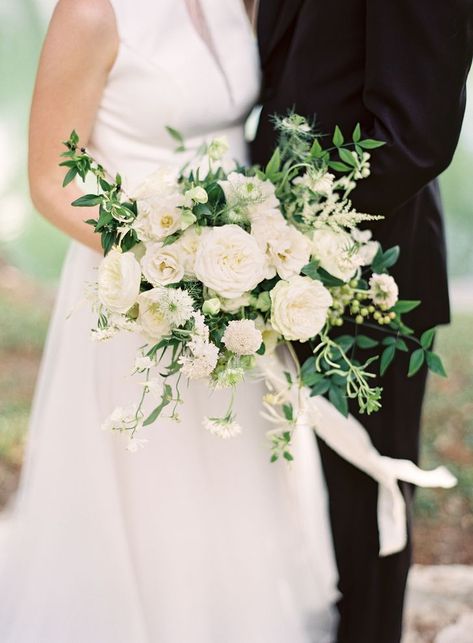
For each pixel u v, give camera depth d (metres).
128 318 1.69
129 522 2.16
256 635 2.22
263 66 2.19
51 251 9.09
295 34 2.06
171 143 2.08
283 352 2.15
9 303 7.05
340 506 2.26
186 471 2.15
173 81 2.01
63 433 2.21
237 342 1.64
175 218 1.69
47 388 2.35
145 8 2.01
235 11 2.13
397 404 2.22
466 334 6.16
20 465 4.02
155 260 1.68
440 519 3.65
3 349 5.77
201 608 2.18
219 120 2.10
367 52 1.94
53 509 2.21
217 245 1.65
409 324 2.22
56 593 2.19
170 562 2.15
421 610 2.68
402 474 2.16
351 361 1.95
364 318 2.16
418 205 2.18
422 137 1.90
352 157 1.82
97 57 1.95
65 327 2.25
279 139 2.07
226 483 2.21
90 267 2.20
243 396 2.20
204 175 2.08
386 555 2.26
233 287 1.64
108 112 2.05
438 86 1.88
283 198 1.88
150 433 2.13
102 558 2.15
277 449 2.11
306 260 1.74
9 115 9.61
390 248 2.13
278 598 2.29
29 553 2.29
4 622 2.28
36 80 1.95
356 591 2.29
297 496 2.39
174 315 1.62
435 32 1.87
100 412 2.16
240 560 2.22
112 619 2.15
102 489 2.15
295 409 2.09
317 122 2.04
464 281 9.57
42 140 1.96
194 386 2.16
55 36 1.93
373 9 1.91
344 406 1.86
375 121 1.96
